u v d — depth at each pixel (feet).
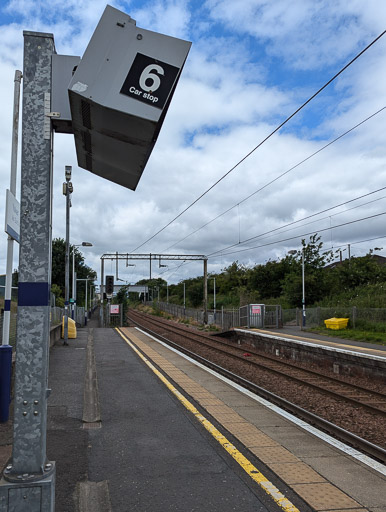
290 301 137.80
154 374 37.35
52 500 8.95
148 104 9.16
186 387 31.65
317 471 16.11
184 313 185.57
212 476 15.65
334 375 48.73
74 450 18.35
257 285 179.11
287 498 13.94
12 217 21.13
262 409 25.44
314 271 136.77
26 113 9.59
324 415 29.07
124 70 9.14
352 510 13.12
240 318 111.96
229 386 32.32
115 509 13.24
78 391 30.14
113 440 19.66
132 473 15.93
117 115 9.25
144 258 143.64
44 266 9.36
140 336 84.02
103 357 49.39
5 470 9.13
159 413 24.32
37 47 9.77
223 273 267.59
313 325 105.50
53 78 9.84
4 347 22.00
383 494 14.26
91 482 15.17
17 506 8.70
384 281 133.39
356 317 92.94
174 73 9.28
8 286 22.75
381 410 29.68
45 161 9.55
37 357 9.17
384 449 20.65
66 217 84.94
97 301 325.83
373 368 44.24
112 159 11.75
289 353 63.21
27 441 9.02
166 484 14.99
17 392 9.06
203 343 76.79
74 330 76.59
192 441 19.51
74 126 10.30
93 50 9.11
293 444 19.19
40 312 9.23
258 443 19.24
